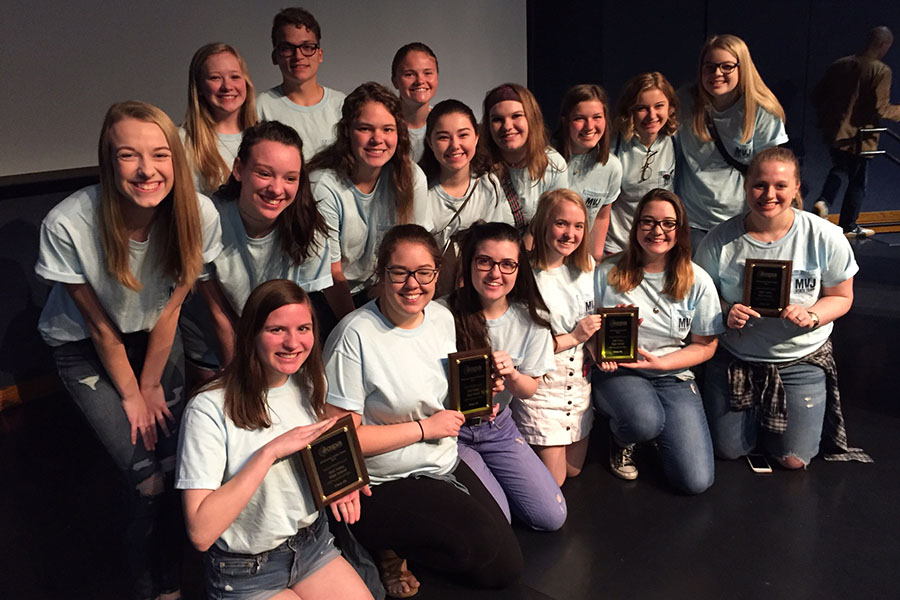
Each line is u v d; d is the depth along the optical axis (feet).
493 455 9.53
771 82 20.53
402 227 7.79
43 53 13.79
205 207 7.91
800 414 10.60
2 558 9.45
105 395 7.95
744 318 10.28
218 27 15.94
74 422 13.38
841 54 20.16
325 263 9.41
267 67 16.99
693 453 10.18
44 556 9.49
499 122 10.72
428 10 19.39
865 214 22.07
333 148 9.63
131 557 8.18
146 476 8.04
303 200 8.56
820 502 9.96
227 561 6.80
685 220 10.02
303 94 12.19
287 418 6.95
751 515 9.75
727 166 12.66
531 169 11.06
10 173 13.89
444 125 10.05
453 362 8.29
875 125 20.30
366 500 8.04
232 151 11.04
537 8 21.68
